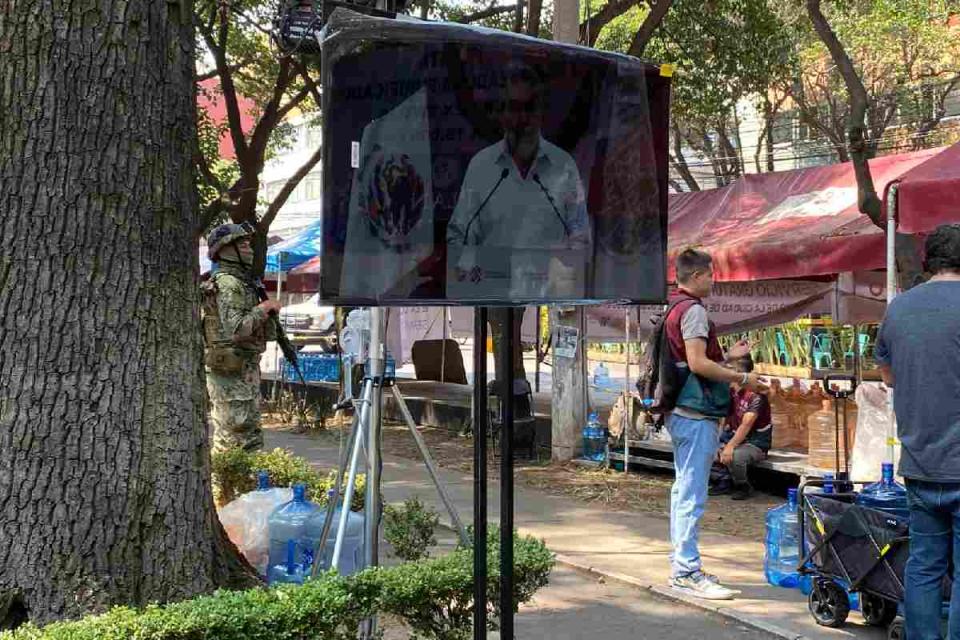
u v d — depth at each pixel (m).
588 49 3.04
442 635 3.88
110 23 3.68
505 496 3.14
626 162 3.13
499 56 2.86
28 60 3.60
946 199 5.99
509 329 3.13
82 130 3.63
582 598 5.88
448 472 10.27
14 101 3.60
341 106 2.69
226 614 3.31
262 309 6.21
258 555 5.14
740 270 9.27
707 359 5.67
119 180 3.69
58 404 3.57
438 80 2.79
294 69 14.98
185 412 3.86
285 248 16.91
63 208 3.61
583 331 10.80
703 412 5.77
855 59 21.66
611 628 5.30
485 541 3.17
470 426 13.02
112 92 3.68
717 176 23.66
